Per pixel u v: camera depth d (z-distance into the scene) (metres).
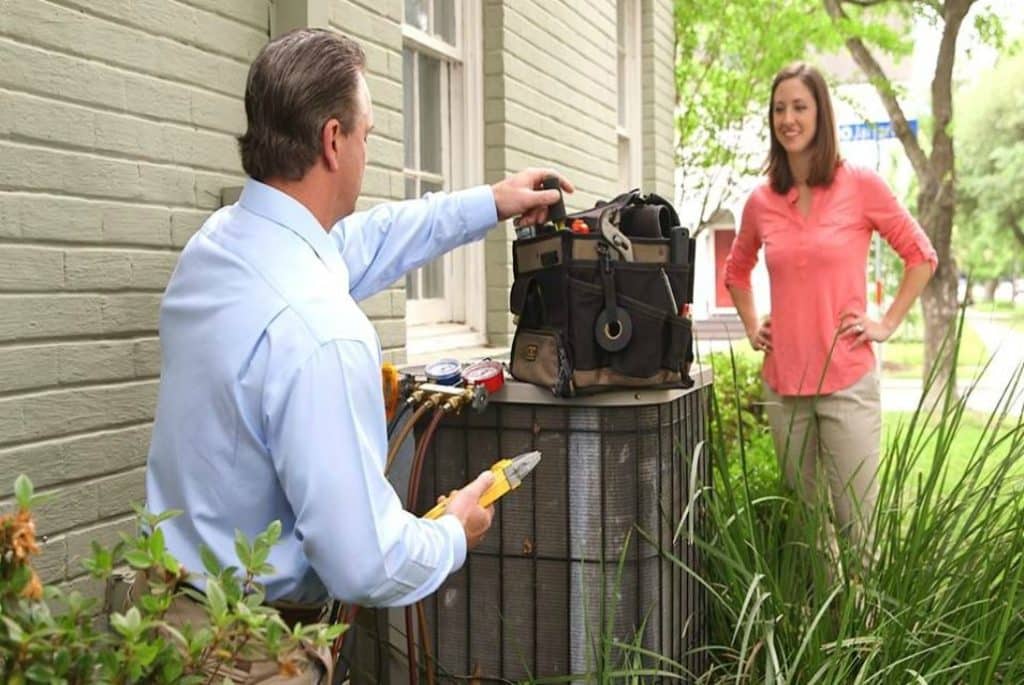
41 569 1.98
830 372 3.37
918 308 16.83
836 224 3.38
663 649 2.56
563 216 2.38
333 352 1.55
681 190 9.66
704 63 9.59
